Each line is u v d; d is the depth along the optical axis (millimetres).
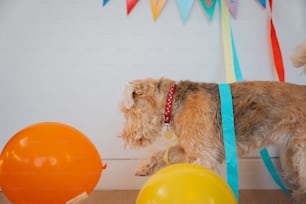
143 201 1276
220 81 2336
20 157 1488
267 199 2117
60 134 1568
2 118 2309
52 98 2328
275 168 2334
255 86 1862
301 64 1914
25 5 2279
